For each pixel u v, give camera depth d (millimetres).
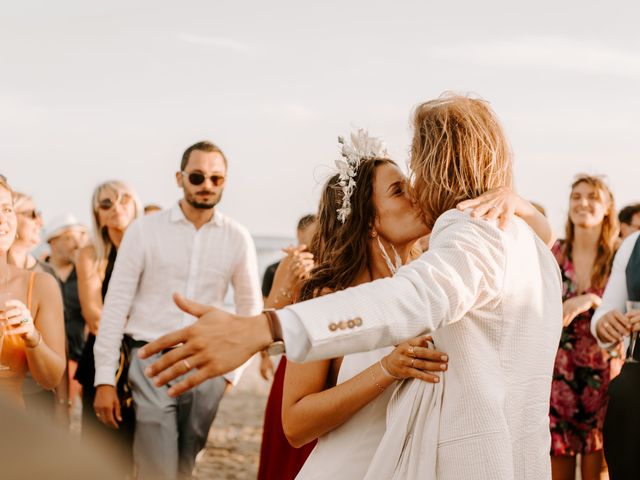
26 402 4785
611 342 4145
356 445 2188
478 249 1745
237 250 4914
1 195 3566
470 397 1822
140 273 4746
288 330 1456
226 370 1392
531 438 1886
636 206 6590
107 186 5582
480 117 2104
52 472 498
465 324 1835
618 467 3645
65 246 6707
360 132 2496
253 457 6895
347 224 2459
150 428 4527
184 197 4820
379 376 2033
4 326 3303
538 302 1919
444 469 1853
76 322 6523
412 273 1631
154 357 4625
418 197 2139
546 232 2148
